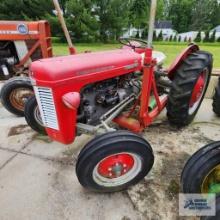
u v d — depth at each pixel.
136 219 1.56
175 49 9.73
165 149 2.28
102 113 2.01
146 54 1.84
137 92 2.25
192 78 2.22
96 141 1.54
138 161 1.69
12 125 2.81
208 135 2.52
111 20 16.00
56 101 1.57
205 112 3.08
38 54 4.41
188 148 2.29
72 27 14.79
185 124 2.61
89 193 1.77
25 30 4.20
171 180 1.88
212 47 11.30
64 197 1.74
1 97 2.85
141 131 2.39
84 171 1.54
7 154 2.24
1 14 14.90
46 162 2.12
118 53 2.02
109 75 1.84
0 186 1.84
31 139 2.49
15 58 4.52
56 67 1.53
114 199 1.71
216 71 3.51
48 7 14.84
